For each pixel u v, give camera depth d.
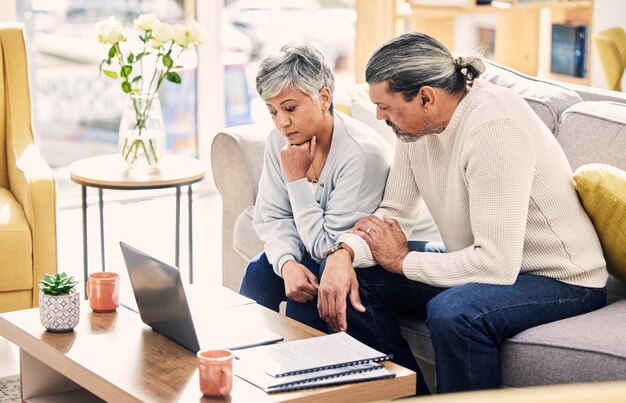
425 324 2.63
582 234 2.50
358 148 2.74
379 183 2.77
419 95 2.44
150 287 2.32
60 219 5.16
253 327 2.38
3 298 3.28
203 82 5.70
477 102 2.46
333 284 2.56
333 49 6.02
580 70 5.70
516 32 5.30
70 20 5.23
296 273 2.70
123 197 5.55
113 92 5.44
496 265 2.40
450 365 2.39
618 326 2.32
